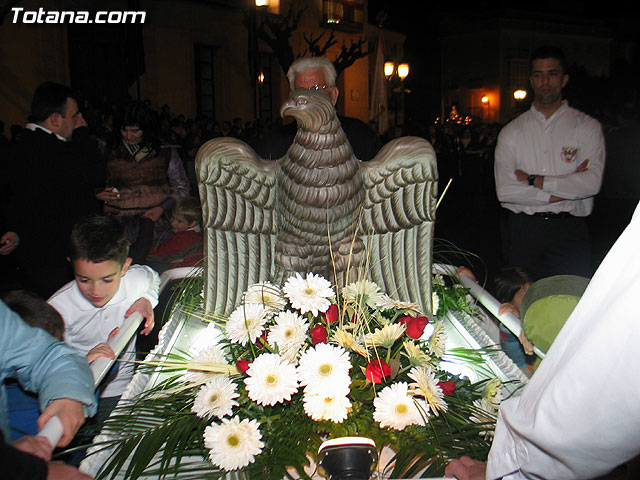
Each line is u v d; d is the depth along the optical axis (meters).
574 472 0.90
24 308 1.82
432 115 25.36
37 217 3.28
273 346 1.57
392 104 17.69
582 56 27.03
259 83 12.23
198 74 13.93
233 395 1.42
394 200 1.96
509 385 1.69
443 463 1.30
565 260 3.38
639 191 4.11
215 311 2.06
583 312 0.89
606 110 4.37
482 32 24.50
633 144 4.02
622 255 0.86
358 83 18.16
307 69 2.82
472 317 2.39
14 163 3.29
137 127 3.83
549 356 0.94
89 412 1.38
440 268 2.73
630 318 0.79
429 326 2.08
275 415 1.45
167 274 2.89
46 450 1.17
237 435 1.34
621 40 27.62
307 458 1.38
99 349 1.67
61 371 1.38
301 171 1.79
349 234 1.95
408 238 2.03
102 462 1.39
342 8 16.97
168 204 3.94
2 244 3.37
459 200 10.27
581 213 3.33
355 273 2.00
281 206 1.91
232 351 1.71
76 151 3.31
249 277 2.05
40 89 3.30
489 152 11.73
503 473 1.02
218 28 13.80
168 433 1.41
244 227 1.99
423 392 1.40
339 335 1.53
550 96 3.25
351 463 1.20
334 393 1.39
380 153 1.93
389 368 1.45
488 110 24.94
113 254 2.00
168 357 1.85
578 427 0.84
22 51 10.56
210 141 1.90
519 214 3.41
